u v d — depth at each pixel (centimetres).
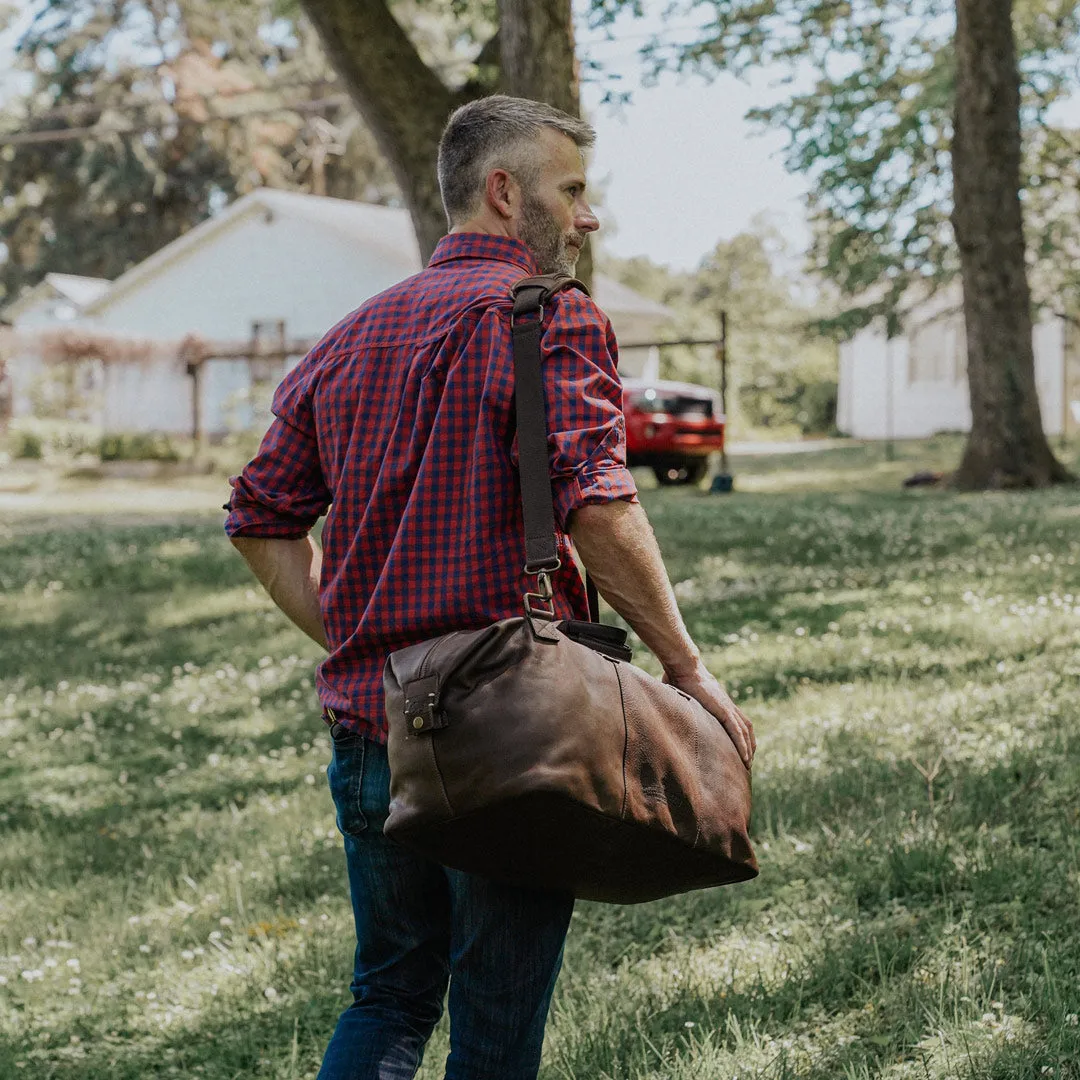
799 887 423
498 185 234
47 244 5781
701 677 220
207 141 5416
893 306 2473
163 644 1077
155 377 3622
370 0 1045
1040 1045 296
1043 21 2297
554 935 218
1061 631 761
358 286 3431
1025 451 1975
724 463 2278
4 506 2339
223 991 410
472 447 214
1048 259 2478
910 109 2164
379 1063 228
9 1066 373
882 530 1379
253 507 244
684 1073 309
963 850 425
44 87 5412
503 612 212
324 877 500
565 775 188
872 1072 304
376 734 222
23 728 840
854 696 657
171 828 602
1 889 542
